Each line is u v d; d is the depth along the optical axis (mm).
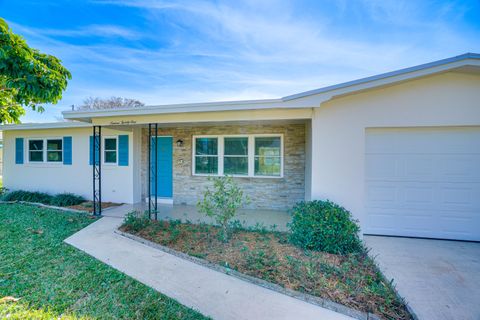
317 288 2893
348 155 4793
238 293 2893
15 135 9461
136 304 2648
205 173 8008
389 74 4191
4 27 4332
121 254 4000
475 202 4664
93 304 2639
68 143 8906
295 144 7305
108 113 5844
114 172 8406
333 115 4824
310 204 4543
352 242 3992
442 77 4508
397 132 4863
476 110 4430
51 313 2465
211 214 4598
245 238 4645
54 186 9047
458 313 2541
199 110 5270
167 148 8391
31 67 4652
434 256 3961
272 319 2439
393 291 2865
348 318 2465
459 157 4703
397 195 4910
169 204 8219
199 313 2512
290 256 3764
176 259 3828
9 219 5855
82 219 6102
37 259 3719
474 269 3520
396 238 4820
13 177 9508
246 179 7609
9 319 2359
